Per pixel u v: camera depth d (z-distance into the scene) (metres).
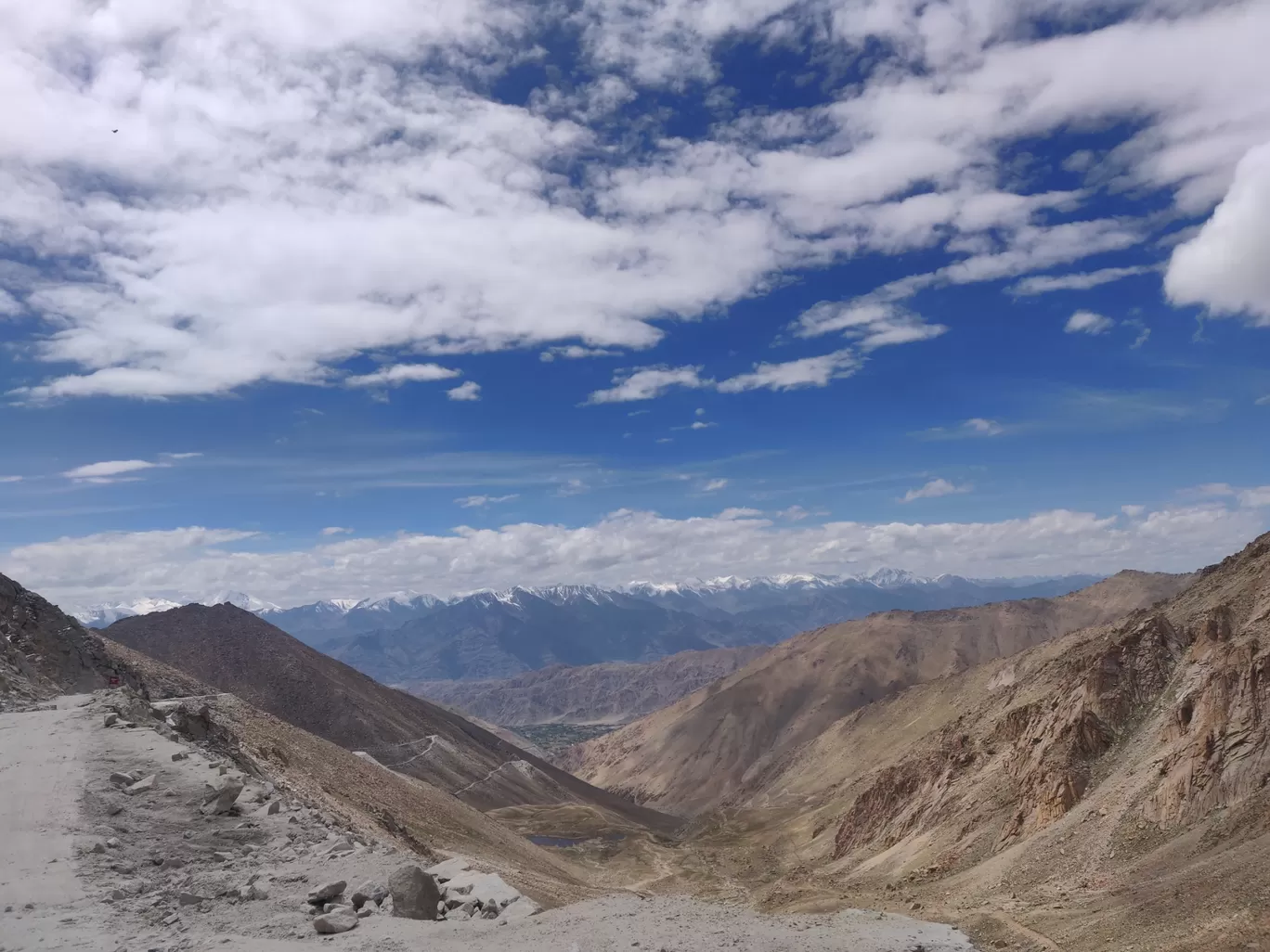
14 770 30.58
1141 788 56.91
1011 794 79.12
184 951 18.09
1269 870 37.88
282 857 25.45
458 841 84.25
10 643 59.50
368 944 18.52
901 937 23.94
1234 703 53.41
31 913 20.48
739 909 24.88
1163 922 38.66
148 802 28.48
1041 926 44.50
